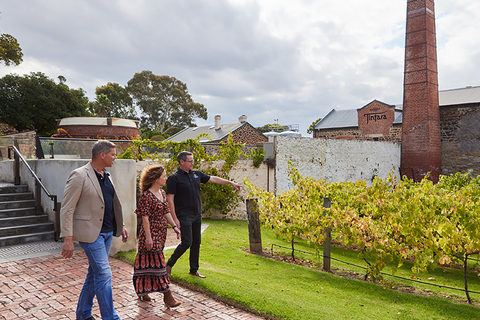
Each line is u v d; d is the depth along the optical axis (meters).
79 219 3.18
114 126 18.27
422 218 5.07
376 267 5.33
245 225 10.92
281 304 3.97
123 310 3.84
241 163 12.66
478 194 5.80
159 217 3.96
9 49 28.28
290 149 13.71
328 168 15.73
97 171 3.38
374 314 3.97
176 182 4.62
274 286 4.84
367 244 5.42
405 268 6.96
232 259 6.37
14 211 7.74
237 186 5.14
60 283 4.70
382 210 5.95
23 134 11.19
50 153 11.03
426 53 20.39
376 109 27.28
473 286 5.82
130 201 6.38
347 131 29.33
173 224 4.14
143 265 3.89
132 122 19.62
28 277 4.94
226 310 3.94
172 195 4.60
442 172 22.45
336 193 8.30
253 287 4.58
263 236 9.41
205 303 4.12
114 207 3.56
